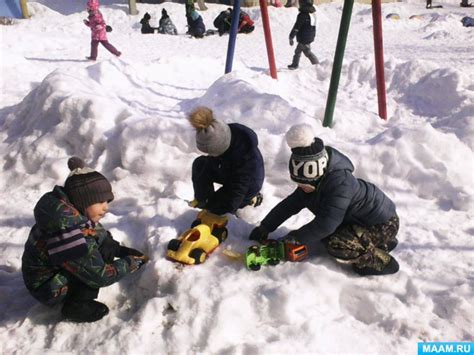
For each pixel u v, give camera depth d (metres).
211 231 3.04
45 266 2.53
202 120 2.80
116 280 2.65
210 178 3.19
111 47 10.14
